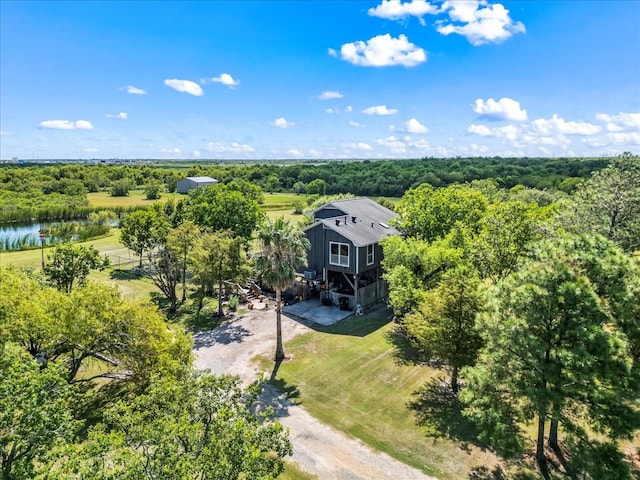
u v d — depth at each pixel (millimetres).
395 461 13602
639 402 10523
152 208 45000
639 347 11438
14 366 9578
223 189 53625
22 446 8812
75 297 16156
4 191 90250
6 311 14930
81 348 16250
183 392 9945
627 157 22516
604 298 11336
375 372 19703
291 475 12969
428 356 21125
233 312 28531
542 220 26562
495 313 12633
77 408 16828
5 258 43719
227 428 9164
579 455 11117
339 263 29141
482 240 25125
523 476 12789
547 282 11180
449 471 13102
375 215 36094
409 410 16516
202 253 26688
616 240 20891
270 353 21938
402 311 23625
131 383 18219
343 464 13492
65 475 8117
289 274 21016
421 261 23609
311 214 41500
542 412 10898
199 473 8484
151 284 35156
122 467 8234
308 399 17500
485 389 12539
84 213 77875
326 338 23812
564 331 11156
